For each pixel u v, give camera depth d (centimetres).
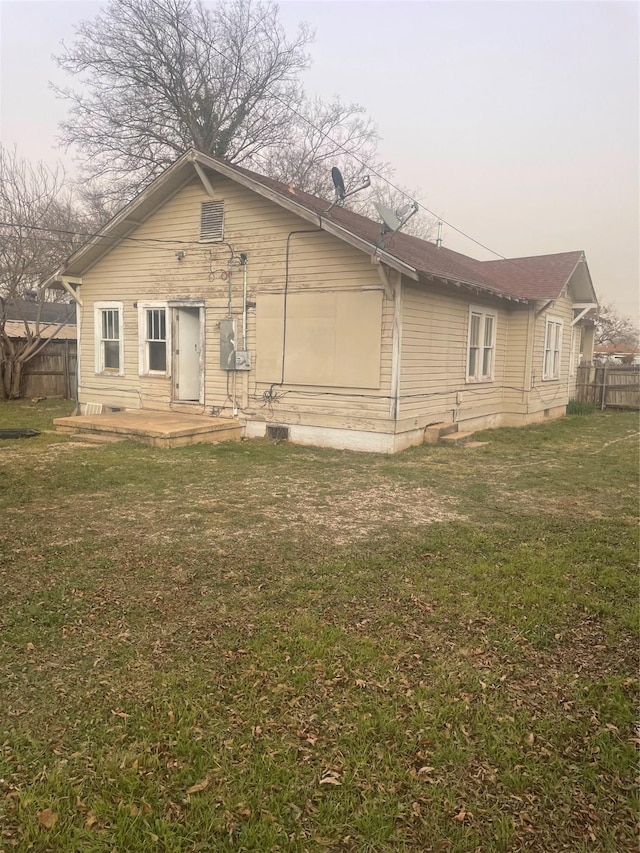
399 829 221
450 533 563
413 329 1055
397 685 309
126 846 211
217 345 1204
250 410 1175
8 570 455
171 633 360
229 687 304
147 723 275
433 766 252
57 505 646
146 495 696
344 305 1045
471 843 214
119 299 1341
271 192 1041
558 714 288
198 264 1210
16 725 273
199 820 222
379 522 602
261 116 2517
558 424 1569
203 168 1140
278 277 1113
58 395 2072
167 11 2238
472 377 1322
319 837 216
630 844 215
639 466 940
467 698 299
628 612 394
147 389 1321
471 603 407
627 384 2058
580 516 634
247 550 510
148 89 2330
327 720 281
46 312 2836
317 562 482
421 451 1052
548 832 220
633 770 250
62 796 232
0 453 957
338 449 1067
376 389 1028
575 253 1717
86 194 2459
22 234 1897
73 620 375
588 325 2294
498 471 888
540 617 387
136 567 466
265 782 241
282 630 365
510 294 1304
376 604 404
